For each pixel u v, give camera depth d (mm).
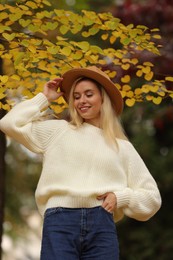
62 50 4180
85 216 3482
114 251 3494
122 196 3582
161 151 10781
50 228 3471
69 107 3814
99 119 3832
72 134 3674
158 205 3732
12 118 3629
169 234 10227
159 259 10078
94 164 3598
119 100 3855
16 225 11344
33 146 3641
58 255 3395
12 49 4359
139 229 10500
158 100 4500
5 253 12547
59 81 3826
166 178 10094
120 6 9133
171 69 7926
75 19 4414
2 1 4707
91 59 4410
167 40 8141
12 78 4203
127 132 10688
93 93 3770
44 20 4602
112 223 3561
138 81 8016
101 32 9930
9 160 10602
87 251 3484
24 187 10875
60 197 3520
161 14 8820
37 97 3744
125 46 4680
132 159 3742
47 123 3701
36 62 4398
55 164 3590
